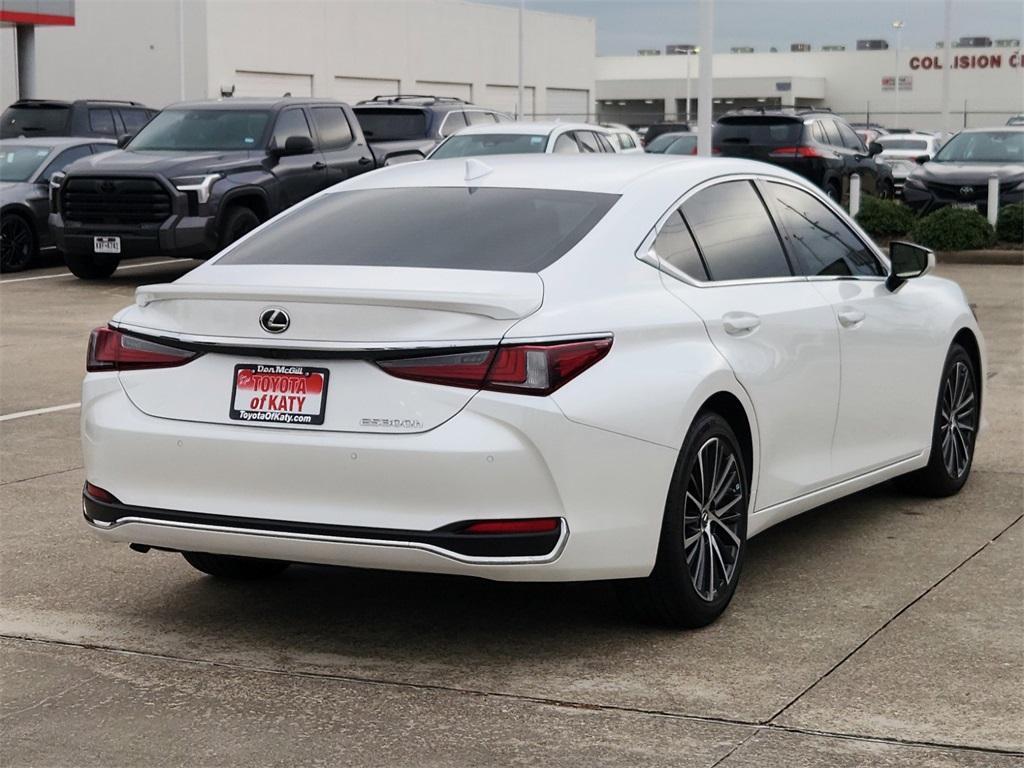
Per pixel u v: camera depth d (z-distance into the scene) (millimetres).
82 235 16688
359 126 19359
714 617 5195
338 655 4914
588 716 4340
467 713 4375
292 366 4660
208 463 4730
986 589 5621
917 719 4293
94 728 4277
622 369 4730
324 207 5633
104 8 45188
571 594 5574
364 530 4543
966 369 7184
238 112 17859
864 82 86312
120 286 17016
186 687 4617
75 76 44438
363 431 4547
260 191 17062
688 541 5051
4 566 6008
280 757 4059
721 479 5203
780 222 5996
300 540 4617
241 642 5055
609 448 4637
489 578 4574
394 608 5430
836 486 6059
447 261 4945
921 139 43219
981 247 19750
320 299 4574
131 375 4910
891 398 6434
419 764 4000
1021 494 7242
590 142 19344
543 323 4590
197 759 4051
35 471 7797
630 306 4898
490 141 18422
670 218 5355
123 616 5352
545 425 4488
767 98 87688
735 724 4266
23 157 19156
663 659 4836
